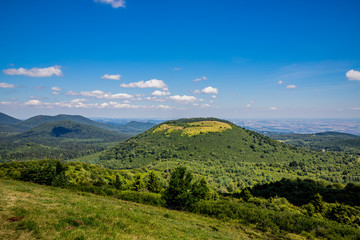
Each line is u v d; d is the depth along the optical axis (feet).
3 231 35.70
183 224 74.28
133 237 44.47
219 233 72.69
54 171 158.92
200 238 58.13
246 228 92.43
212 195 185.47
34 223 41.06
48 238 36.14
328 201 191.93
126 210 72.59
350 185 214.28
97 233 41.98
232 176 611.06
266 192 243.81
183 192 109.50
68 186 139.23
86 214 53.78
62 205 60.13
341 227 97.60
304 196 214.28
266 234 87.61
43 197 69.00
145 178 422.82
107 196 126.31
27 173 157.79
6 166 306.76
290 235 89.25
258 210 113.50
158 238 48.47
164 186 371.15
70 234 38.65
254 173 637.30
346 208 134.82
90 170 396.78
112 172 450.71
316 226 97.30
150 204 120.88
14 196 62.03
